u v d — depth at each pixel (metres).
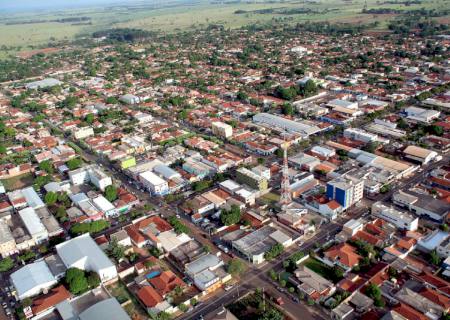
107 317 151.38
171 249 196.50
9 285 184.25
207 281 171.25
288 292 169.00
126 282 181.62
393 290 164.00
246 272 182.75
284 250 195.00
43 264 188.38
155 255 197.38
